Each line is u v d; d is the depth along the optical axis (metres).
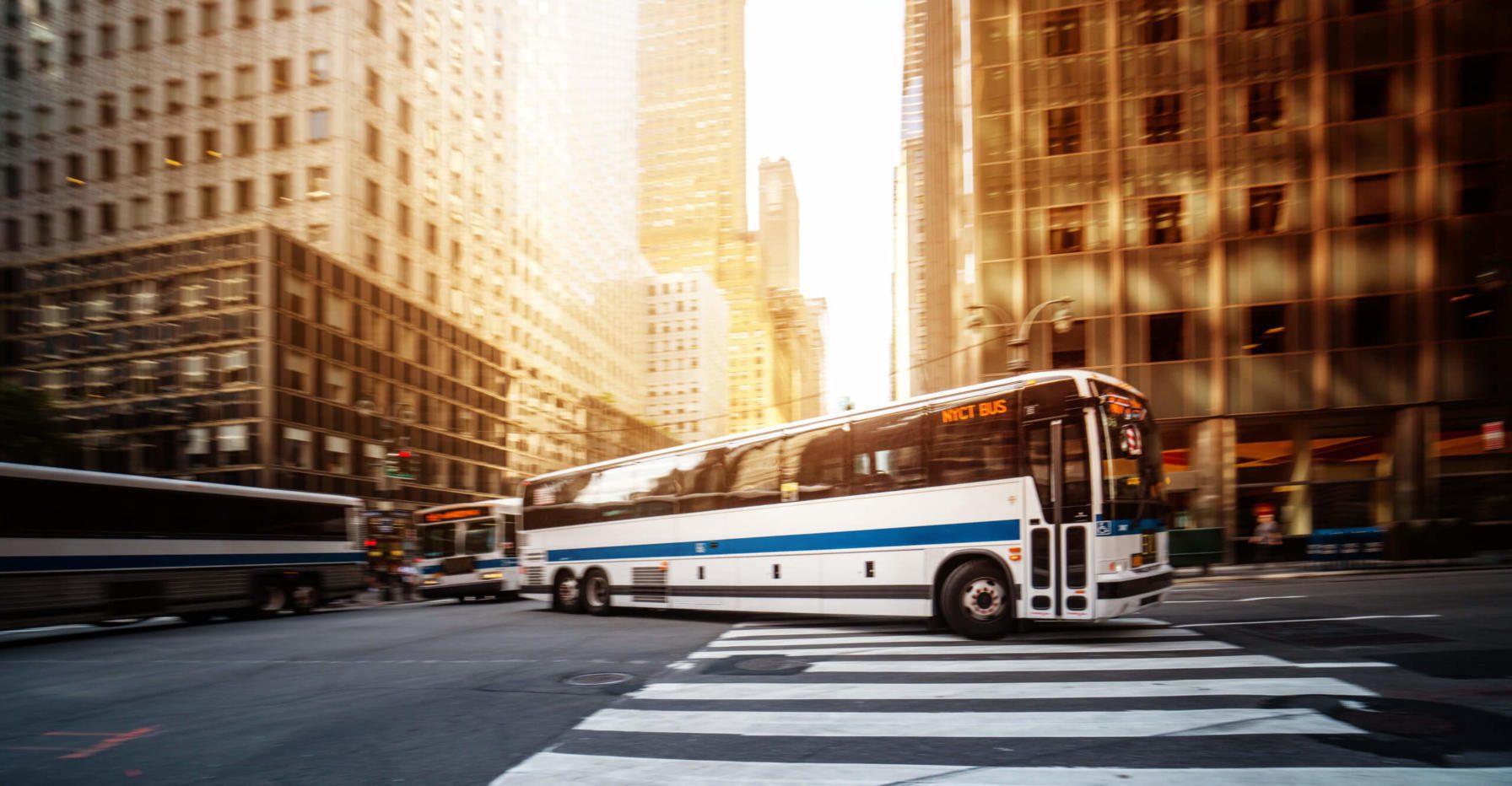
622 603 15.49
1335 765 4.74
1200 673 7.41
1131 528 9.95
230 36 46.97
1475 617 10.77
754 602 13.10
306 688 8.45
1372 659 7.85
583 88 93.12
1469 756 4.86
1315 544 22.41
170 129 47.00
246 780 5.19
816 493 12.49
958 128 33.53
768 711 6.55
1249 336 27.92
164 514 17.78
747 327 183.88
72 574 15.71
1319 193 27.78
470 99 60.94
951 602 10.58
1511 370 25.81
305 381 41.50
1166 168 29.17
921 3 80.38
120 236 46.62
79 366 42.31
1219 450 27.89
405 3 52.09
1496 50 26.75
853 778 4.79
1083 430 9.88
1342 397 26.98
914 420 11.48
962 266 32.22
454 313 56.94
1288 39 28.44
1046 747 5.27
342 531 22.92
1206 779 4.55
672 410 139.12
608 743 5.74
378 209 48.28
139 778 5.35
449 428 54.81
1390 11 27.64
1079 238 29.66
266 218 45.41
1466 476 26.25
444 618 16.92
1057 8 30.66
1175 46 29.42
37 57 48.81
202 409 39.72
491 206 64.06
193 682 9.22
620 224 112.06
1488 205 26.53
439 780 5.01
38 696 8.76
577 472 16.95
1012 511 10.29
